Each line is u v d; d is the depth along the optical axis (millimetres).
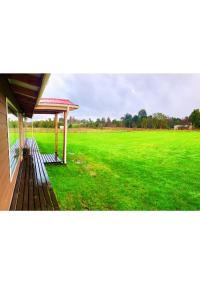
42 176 4910
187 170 11250
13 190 3969
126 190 7059
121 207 5656
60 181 7152
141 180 8609
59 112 9742
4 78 3145
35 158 7680
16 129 5805
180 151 19031
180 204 6223
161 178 9281
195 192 7371
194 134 34031
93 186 7020
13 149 4633
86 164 10930
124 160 13695
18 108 6570
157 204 6105
